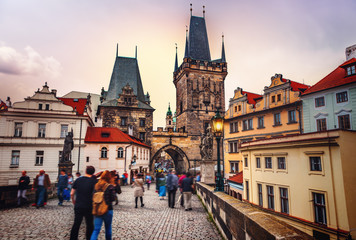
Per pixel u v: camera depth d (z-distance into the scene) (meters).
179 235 7.86
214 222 9.55
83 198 6.42
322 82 30.62
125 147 40.34
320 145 16.23
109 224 6.28
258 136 38.09
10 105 35.69
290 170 18.73
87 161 38.44
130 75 64.06
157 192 22.84
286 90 34.12
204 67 64.75
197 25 71.69
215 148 56.41
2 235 7.74
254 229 4.27
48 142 36.16
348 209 14.54
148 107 59.22
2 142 34.50
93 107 71.56
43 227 8.87
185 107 62.94
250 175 24.58
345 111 26.53
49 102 37.16
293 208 18.27
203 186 14.72
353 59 27.52
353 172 15.18
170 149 60.53
